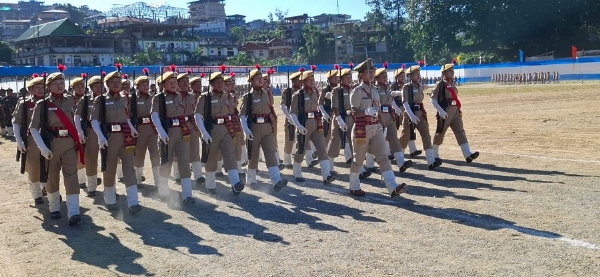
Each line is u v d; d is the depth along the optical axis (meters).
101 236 7.41
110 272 5.98
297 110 10.32
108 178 8.84
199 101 9.58
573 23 71.50
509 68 54.81
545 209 7.68
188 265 6.09
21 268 6.20
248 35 131.12
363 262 5.91
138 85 9.78
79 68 27.34
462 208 7.97
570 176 9.93
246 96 9.86
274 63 78.00
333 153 11.18
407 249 6.26
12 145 19.36
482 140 15.73
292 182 10.65
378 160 8.89
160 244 6.94
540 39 73.69
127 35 80.19
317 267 5.82
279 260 6.11
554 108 24.39
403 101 11.50
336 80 11.82
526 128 18.09
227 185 10.70
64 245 7.05
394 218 7.62
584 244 6.14
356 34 83.44
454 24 74.31
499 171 10.81
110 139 8.70
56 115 8.04
